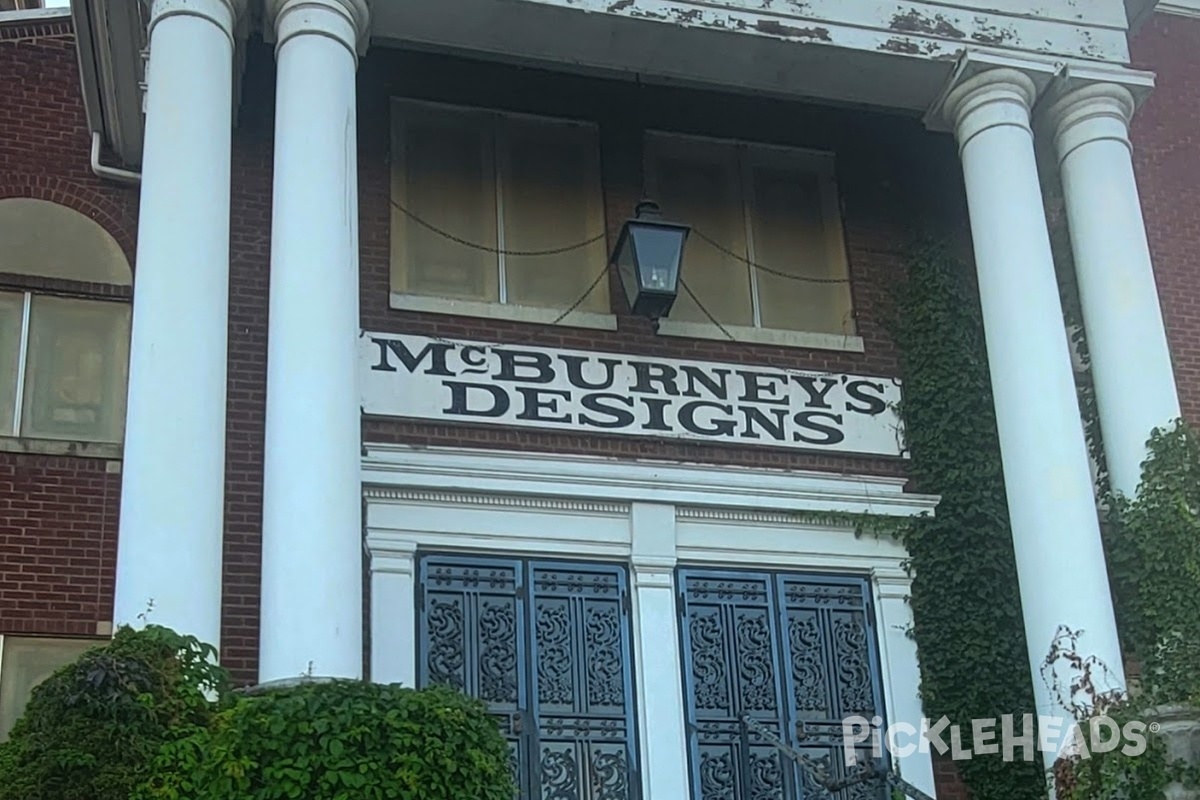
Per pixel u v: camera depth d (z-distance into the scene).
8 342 13.16
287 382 10.25
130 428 9.85
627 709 12.41
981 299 12.98
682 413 13.50
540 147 14.47
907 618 13.21
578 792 12.06
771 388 13.81
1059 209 14.57
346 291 10.66
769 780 12.47
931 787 12.62
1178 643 11.61
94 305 13.48
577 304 13.77
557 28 12.36
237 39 11.80
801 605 13.11
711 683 12.70
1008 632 13.12
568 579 12.70
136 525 9.55
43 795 8.41
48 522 12.52
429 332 13.20
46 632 12.20
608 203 14.30
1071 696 11.12
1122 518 12.28
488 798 9.06
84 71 13.10
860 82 13.12
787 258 14.65
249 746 8.67
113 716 8.68
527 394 13.20
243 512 12.20
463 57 14.41
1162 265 15.53
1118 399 12.63
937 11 13.06
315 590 9.71
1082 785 10.76
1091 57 13.33
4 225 13.49
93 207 13.74
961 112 13.16
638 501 12.97
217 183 10.67
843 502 13.39
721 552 13.07
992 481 13.60
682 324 13.87
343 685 9.01
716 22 12.48
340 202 10.88
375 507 12.38
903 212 14.91
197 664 9.13
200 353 10.07
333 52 11.35
